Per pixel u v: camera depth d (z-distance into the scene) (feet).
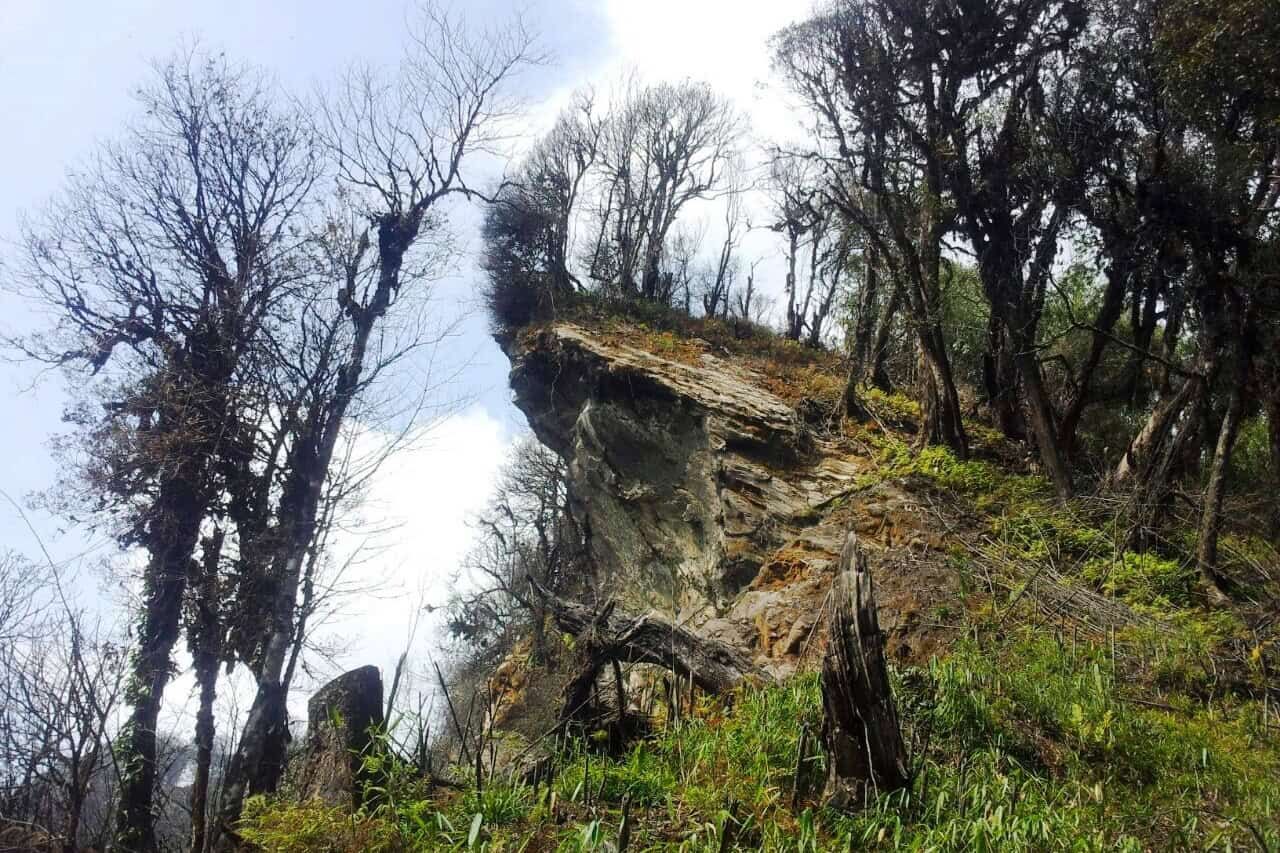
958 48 57.31
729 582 57.00
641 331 85.30
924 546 45.78
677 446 67.62
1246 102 46.37
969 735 26.86
